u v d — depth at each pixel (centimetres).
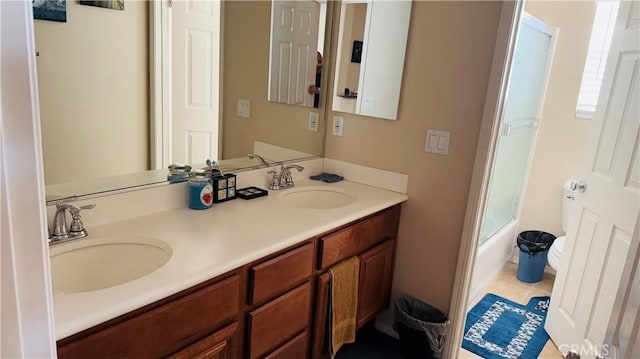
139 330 107
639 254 89
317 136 246
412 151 220
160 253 136
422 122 214
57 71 138
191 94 181
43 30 133
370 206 197
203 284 123
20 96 55
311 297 173
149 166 170
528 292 311
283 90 221
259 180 208
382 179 231
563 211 323
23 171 57
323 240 169
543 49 303
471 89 199
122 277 135
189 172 179
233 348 139
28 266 60
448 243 216
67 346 93
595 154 224
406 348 220
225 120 198
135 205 156
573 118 317
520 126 295
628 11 206
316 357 183
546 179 334
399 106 220
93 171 150
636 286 87
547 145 329
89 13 144
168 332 115
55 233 129
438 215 217
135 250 139
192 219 159
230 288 131
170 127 176
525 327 264
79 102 145
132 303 102
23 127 56
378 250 212
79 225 134
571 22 307
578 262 231
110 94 154
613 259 201
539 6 316
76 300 100
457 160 207
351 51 231
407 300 230
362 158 237
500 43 188
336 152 247
